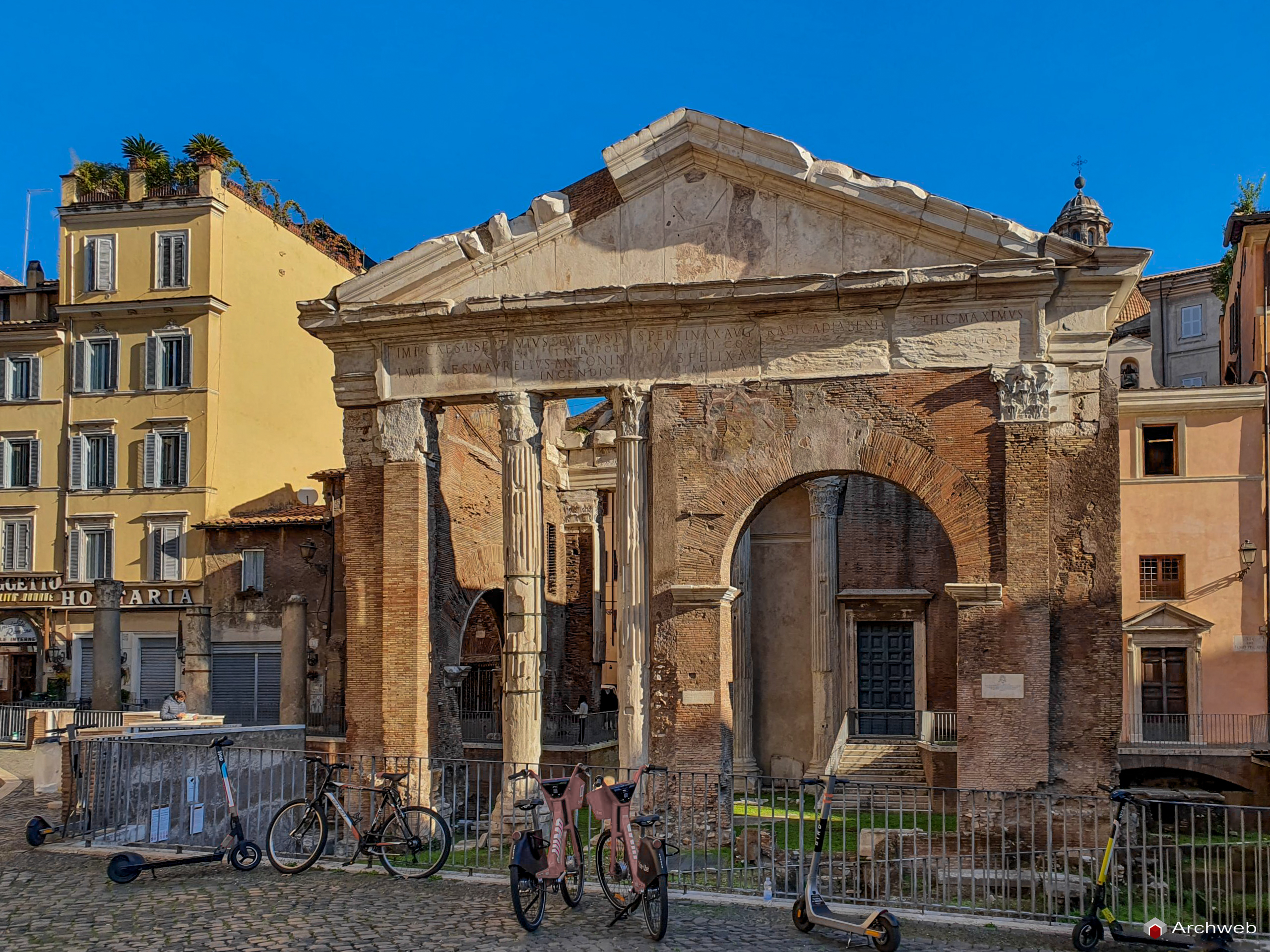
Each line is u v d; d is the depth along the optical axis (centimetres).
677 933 1595
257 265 5244
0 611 4975
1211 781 4334
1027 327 2448
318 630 4450
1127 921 1778
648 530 2608
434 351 2734
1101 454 2420
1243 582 4484
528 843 1612
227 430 4997
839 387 2525
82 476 4978
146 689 4812
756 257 2581
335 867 1917
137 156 5138
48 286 5306
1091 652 2383
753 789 3575
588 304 2584
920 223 2473
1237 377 5262
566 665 3959
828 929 1622
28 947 1488
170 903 1705
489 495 3247
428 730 2716
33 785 2941
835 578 3847
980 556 2430
